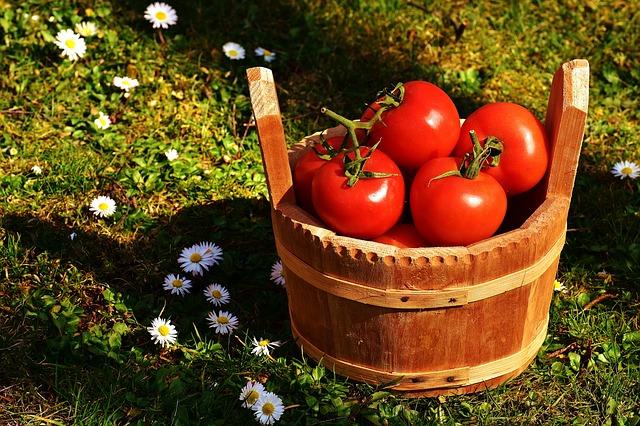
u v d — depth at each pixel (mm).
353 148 1190
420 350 1219
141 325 1336
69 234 1424
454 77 1660
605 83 1672
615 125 1609
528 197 1280
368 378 1249
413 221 1220
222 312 1336
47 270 1376
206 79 1629
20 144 1530
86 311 1351
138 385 1273
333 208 1194
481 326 1213
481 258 1170
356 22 1713
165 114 1581
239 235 1444
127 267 1404
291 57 1674
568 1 1767
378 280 1184
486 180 1200
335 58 1668
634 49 1706
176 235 1441
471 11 1743
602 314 1349
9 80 1593
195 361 1299
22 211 1441
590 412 1264
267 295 1382
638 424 1251
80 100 1592
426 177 1202
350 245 1181
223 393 1271
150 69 1626
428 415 1257
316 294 1228
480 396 1270
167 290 1380
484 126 1234
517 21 1733
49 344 1300
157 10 1644
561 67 1227
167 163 1516
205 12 1708
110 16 1680
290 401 1264
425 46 1694
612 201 1486
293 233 1211
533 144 1226
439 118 1221
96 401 1246
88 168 1499
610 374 1288
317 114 1610
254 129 1580
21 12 1651
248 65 1655
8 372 1283
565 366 1301
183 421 1235
